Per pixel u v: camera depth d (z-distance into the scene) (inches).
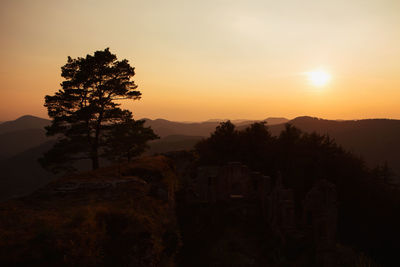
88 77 962.7
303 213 927.7
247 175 1125.7
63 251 326.3
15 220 406.6
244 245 885.2
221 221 991.0
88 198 562.6
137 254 406.3
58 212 458.9
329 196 840.3
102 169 879.1
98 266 350.6
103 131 1030.4
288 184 1440.7
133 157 1298.0
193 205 1051.9
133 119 1125.7
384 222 1334.9
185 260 825.5
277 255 828.0
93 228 394.6
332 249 813.2
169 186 840.9
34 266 301.9
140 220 470.6
